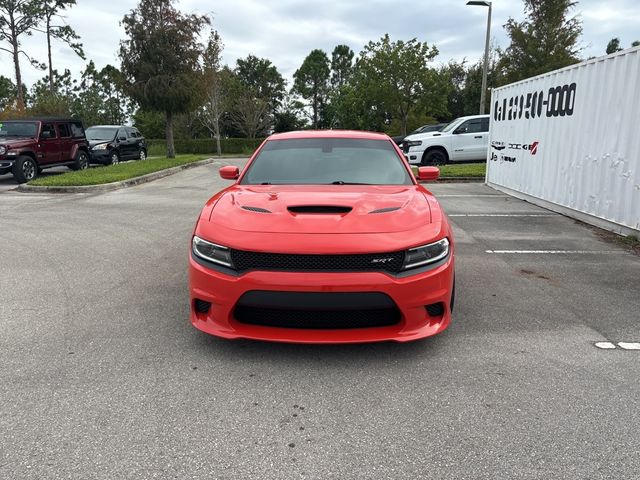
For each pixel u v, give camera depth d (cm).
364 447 230
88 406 262
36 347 335
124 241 659
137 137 2158
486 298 438
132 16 1883
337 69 8125
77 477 209
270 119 6009
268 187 393
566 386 284
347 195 359
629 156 667
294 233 300
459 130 1605
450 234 333
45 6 3844
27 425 246
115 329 366
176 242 653
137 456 223
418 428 245
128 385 285
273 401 269
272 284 290
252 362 314
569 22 2478
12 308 410
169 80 1933
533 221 808
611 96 711
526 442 233
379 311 302
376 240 296
